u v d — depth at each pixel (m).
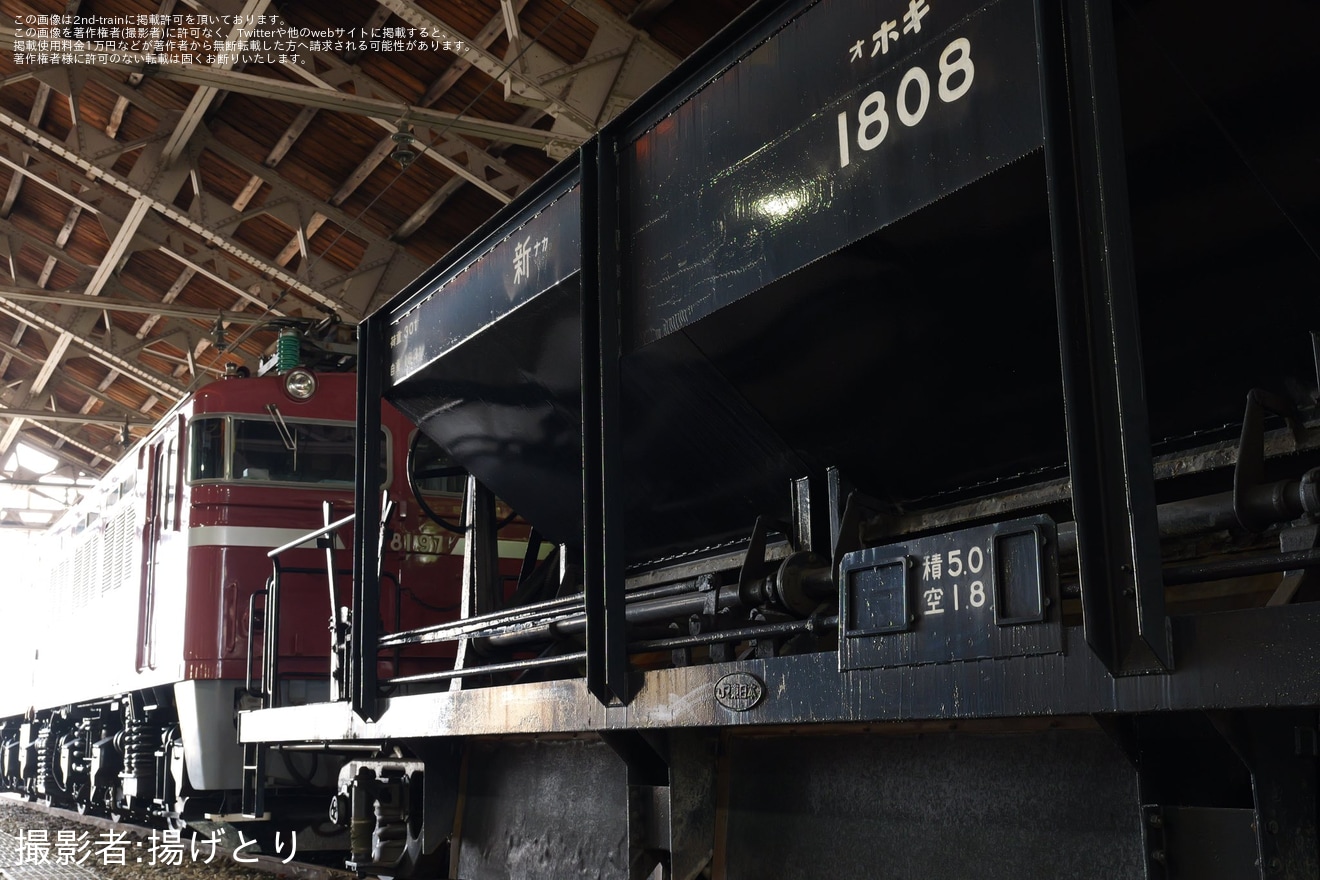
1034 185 2.61
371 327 5.11
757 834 3.43
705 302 3.12
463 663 5.09
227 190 17.70
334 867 7.34
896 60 2.61
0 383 27.14
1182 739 2.37
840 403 3.57
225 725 7.93
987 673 2.32
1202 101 2.48
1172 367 2.92
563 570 5.12
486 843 4.71
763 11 2.99
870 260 3.06
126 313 22.69
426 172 15.83
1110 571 2.06
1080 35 2.16
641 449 4.24
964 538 2.41
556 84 11.54
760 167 2.98
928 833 2.95
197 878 7.32
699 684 3.04
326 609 8.36
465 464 5.20
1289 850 2.07
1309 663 1.80
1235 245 2.66
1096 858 2.55
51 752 13.38
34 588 15.11
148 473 9.49
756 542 3.67
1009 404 3.25
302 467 8.60
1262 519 2.41
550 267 3.87
